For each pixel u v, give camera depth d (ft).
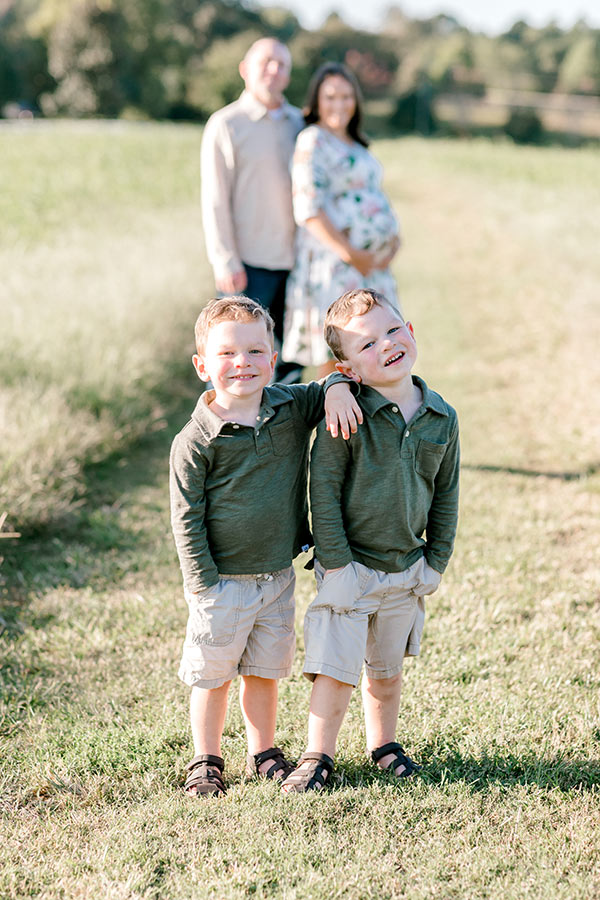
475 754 8.30
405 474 7.45
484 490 15.47
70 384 18.84
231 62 202.49
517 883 6.61
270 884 6.66
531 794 7.72
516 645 10.30
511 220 47.80
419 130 216.54
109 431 17.80
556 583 12.00
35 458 15.16
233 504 7.47
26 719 9.25
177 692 9.59
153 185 58.23
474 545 13.16
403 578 7.80
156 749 8.51
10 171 61.62
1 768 8.39
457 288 33.35
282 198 15.80
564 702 9.11
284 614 7.97
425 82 218.38
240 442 7.34
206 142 15.56
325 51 278.87
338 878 6.66
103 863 6.91
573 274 32.83
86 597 11.94
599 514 14.49
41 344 20.08
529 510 14.56
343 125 14.93
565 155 101.24
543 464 16.89
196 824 7.30
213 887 6.59
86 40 201.16
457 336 26.48
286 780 7.75
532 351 24.80
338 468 7.49
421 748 8.44
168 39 213.25
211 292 28.40
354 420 7.28
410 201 61.41
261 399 7.54
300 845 6.98
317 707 7.75
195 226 38.58
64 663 10.36
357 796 7.61
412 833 7.20
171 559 13.23
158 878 6.77
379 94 275.59
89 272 27.86
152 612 11.44
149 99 201.57
